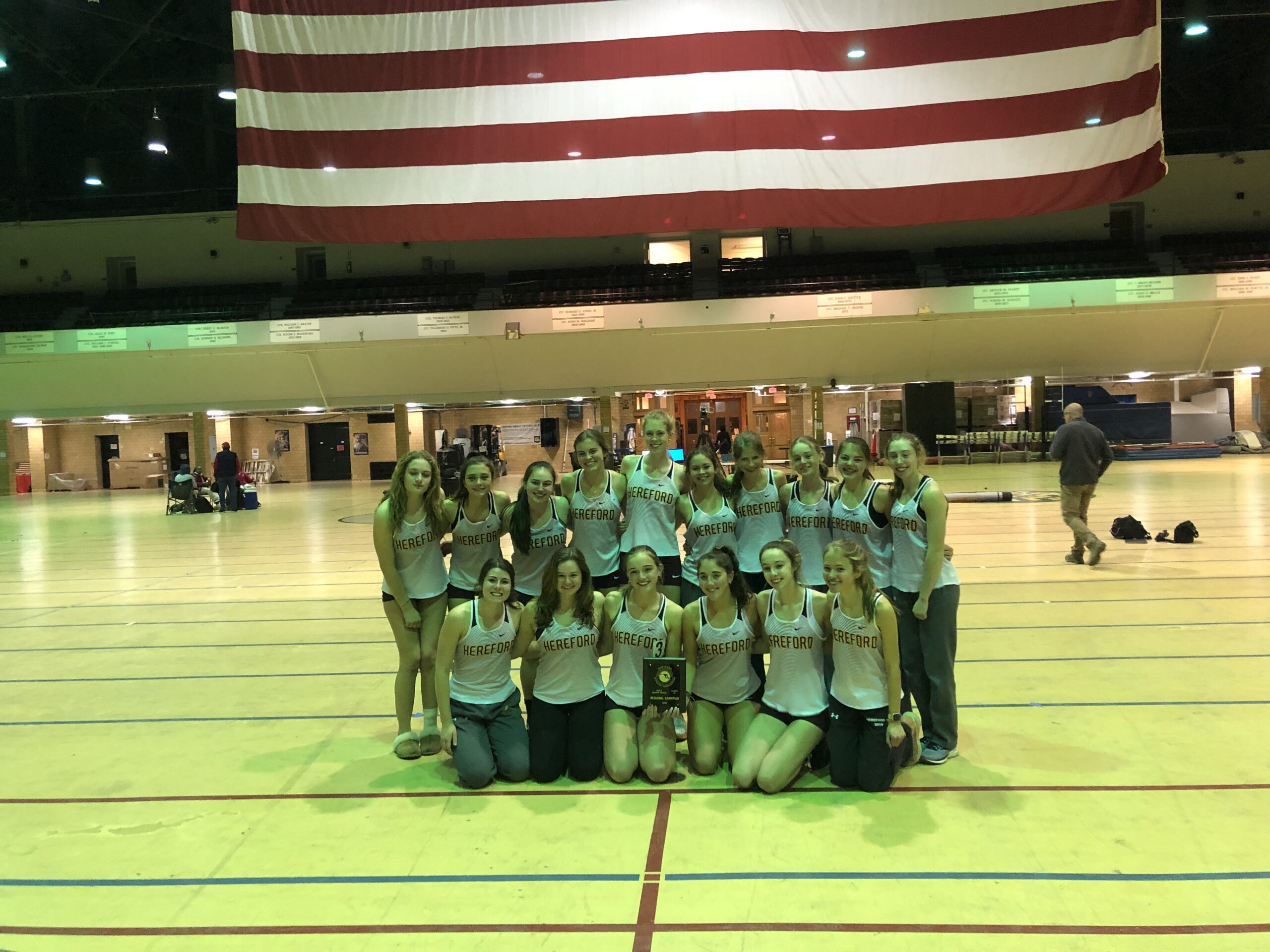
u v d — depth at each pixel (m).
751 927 2.38
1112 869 2.65
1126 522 9.44
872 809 3.14
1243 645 5.23
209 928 2.48
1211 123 25.59
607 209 8.80
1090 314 22.22
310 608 7.38
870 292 21.48
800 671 3.47
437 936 2.39
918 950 2.26
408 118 8.76
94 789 3.54
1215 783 3.27
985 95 8.54
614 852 2.85
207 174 27.80
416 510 3.91
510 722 3.65
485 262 26.67
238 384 24.70
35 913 2.59
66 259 26.92
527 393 24.64
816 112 8.75
